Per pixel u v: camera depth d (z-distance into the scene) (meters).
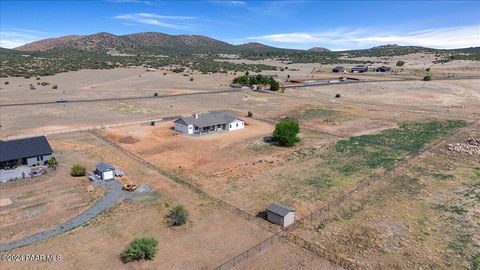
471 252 31.55
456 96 116.88
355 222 37.06
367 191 44.72
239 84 147.12
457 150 60.00
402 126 79.38
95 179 48.28
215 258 30.80
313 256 31.12
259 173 51.75
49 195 43.56
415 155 58.16
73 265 29.83
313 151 61.75
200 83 153.88
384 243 33.09
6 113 89.31
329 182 47.88
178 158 58.84
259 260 30.50
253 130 77.56
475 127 77.81
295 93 126.75
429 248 32.19
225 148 64.38
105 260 30.50
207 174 51.72
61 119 85.19
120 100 110.81
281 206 37.69
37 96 114.56
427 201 41.72
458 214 38.44
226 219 37.88
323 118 88.50
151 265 29.80
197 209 40.06
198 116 77.81
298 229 35.88
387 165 54.00
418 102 109.56
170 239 33.81
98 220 37.53
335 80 160.25
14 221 37.25
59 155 58.75
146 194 44.12
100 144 65.44
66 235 34.56
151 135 72.56
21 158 51.88
